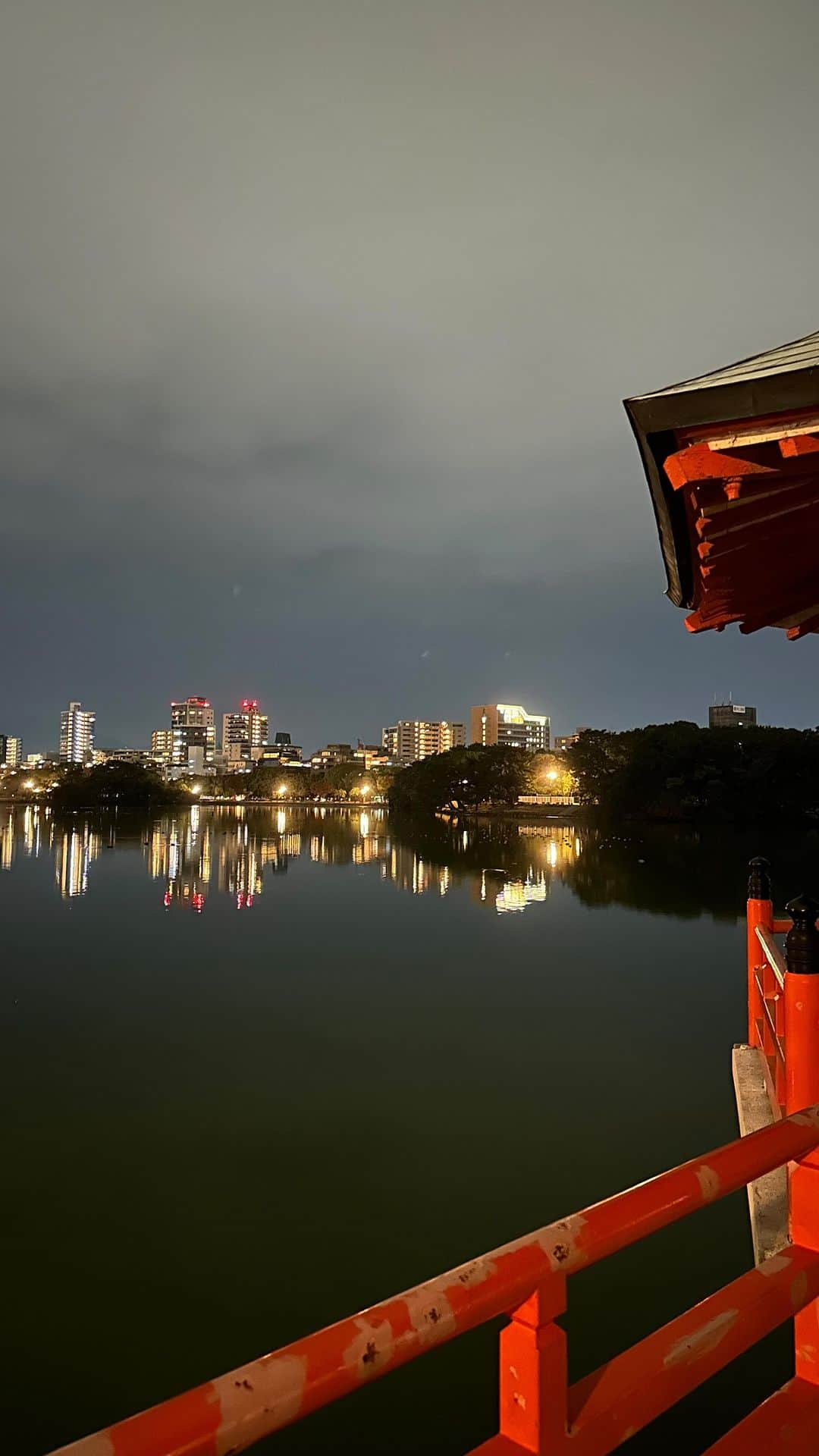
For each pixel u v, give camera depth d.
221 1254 7.48
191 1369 6.01
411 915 26.92
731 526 3.11
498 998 16.50
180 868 42.50
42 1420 5.55
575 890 32.09
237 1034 14.27
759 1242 4.62
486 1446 1.52
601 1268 6.97
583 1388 1.65
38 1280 7.05
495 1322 6.56
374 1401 5.71
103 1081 11.99
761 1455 1.94
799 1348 2.23
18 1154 9.56
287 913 27.70
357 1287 6.97
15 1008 16.05
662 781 65.12
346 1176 8.95
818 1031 3.83
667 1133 9.96
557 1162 9.25
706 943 21.58
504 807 101.81
